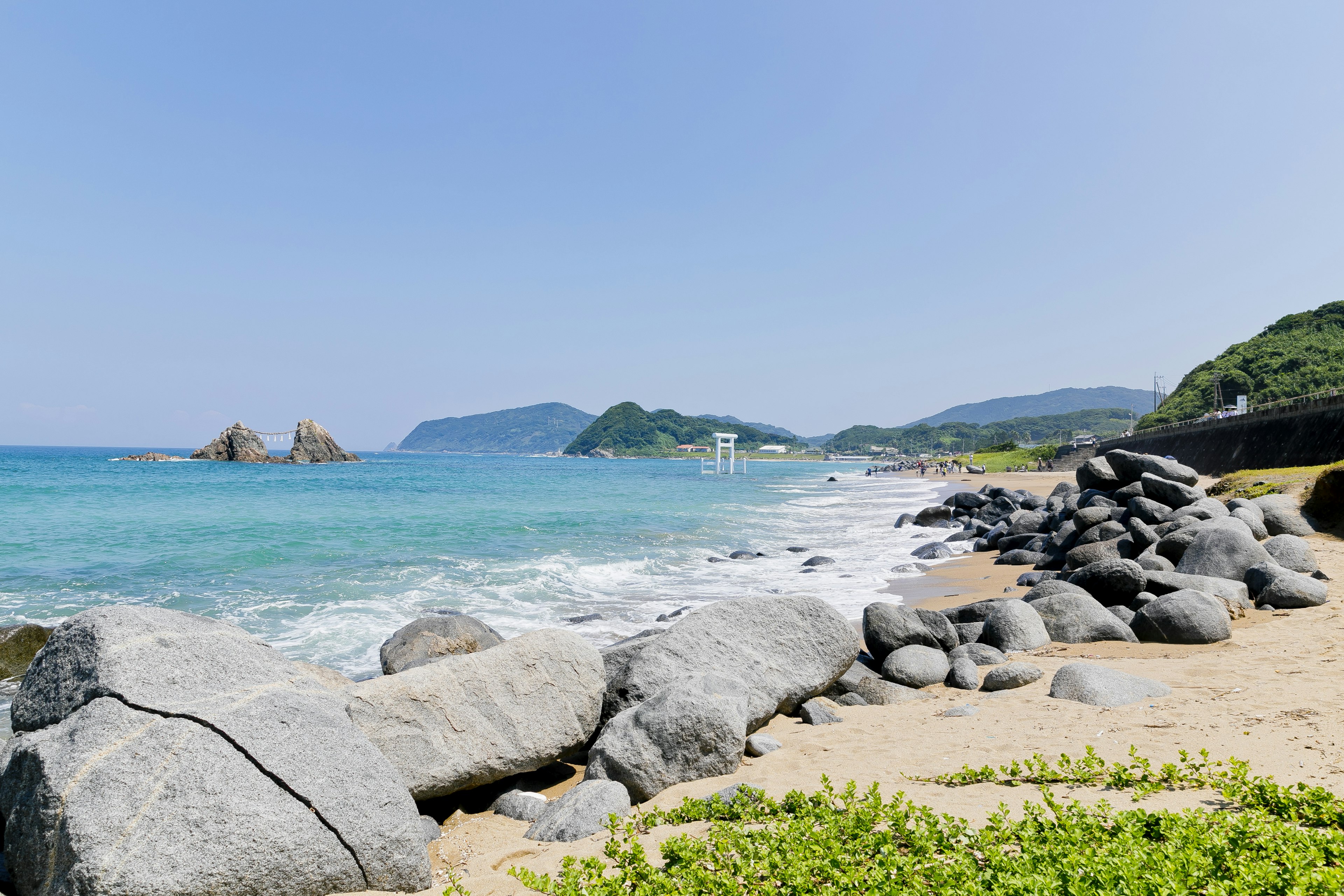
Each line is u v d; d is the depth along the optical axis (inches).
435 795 259.9
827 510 1769.2
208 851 179.3
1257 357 4670.3
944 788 235.6
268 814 189.2
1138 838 173.8
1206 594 433.1
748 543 1108.5
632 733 274.7
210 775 189.6
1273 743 242.5
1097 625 441.4
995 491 1497.3
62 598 618.2
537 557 890.7
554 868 205.3
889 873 171.6
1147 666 363.9
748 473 5000.0
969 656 423.2
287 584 690.8
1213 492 1063.6
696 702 276.8
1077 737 272.1
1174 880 152.6
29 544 902.4
